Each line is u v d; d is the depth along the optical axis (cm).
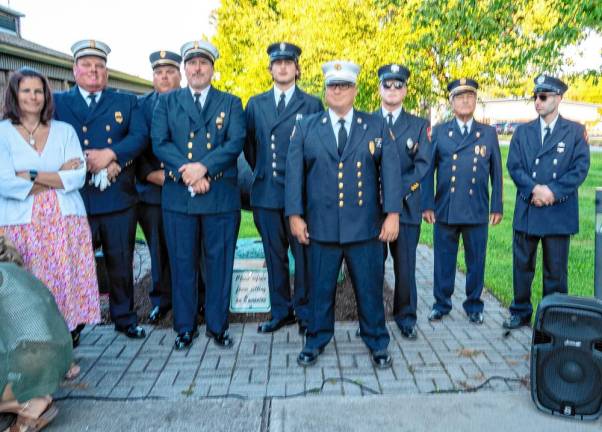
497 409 304
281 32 1340
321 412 302
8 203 339
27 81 336
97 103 395
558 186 401
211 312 405
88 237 366
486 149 439
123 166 395
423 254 722
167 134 392
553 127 412
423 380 343
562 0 523
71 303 350
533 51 648
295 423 292
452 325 443
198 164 377
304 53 1152
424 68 930
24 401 270
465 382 339
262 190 419
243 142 395
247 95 1892
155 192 452
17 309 273
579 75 706
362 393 327
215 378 349
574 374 291
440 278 455
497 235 813
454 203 438
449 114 1145
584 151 403
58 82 1298
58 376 282
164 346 404
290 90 416
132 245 418
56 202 345
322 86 1186
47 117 348
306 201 366
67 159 354
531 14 695
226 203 395
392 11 1067
